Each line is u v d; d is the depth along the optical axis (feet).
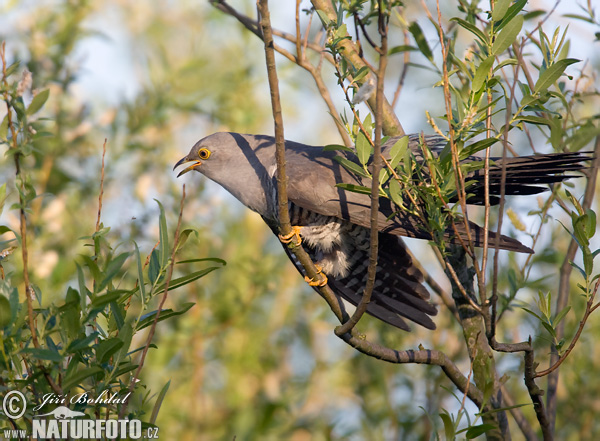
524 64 24.09
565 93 26.58
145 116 37.40
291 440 34.30
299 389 36.29
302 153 30.25
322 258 30.63
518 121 20.35
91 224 33.86
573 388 32.53
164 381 34.63
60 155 35.45
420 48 28.43
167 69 39.50
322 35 28.40
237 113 39.63
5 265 28.73
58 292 29.63
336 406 36.04
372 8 25.79
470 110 19.75
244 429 33.99
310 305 38.96
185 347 35.58
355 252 30.58
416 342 35.04
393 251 30.63
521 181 23.66
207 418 34.86
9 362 17.26
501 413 24.85
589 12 27.50
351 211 27.73
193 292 36.29
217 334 36.50
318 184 28.32
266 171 30.86
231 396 35.81
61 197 33.27
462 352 34.04
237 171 31.83
